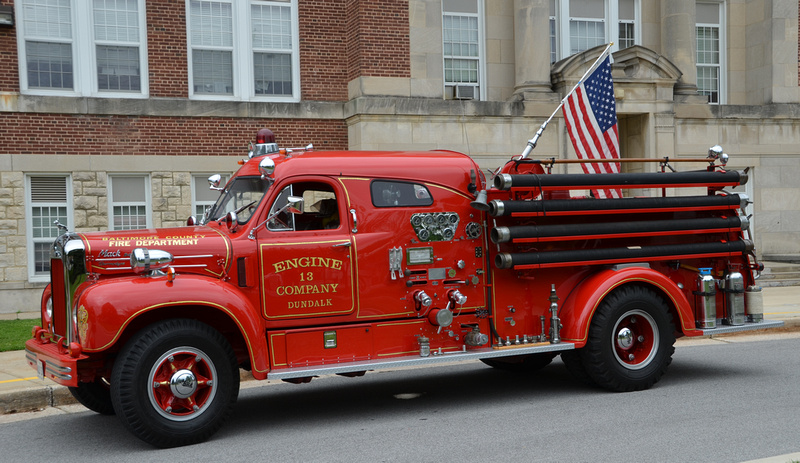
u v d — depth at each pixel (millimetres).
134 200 15570
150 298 5992
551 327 7562
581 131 9344
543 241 7434
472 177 7434
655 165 17953
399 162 7277
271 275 6625
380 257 7004
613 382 7598
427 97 16797
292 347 6656
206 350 6199
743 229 8398
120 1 15516
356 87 16547
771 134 19203
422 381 8805
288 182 6824
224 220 7035
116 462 5789
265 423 6922
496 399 7637
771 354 9773
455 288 7324
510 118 17078
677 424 6340
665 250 7961
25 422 7301
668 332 7809
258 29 16562
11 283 14594
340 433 6453
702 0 20031
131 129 15367
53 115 14875
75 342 6117
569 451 5645
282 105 16406
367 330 6945
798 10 19562
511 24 18266
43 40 15047
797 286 16953
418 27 16734
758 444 5684
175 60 15875
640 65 17891
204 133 15883
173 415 6102
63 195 15094
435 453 5723
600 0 19281
